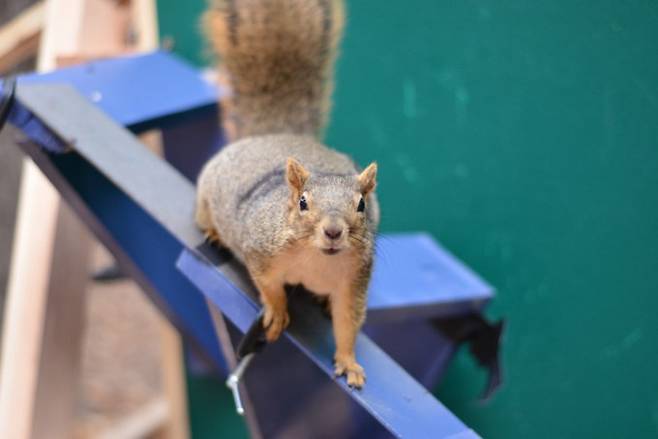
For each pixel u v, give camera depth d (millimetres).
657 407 1399
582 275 1436
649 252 1385
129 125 1361
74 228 1409
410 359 1461
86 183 1310
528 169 1453
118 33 1518
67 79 1399
